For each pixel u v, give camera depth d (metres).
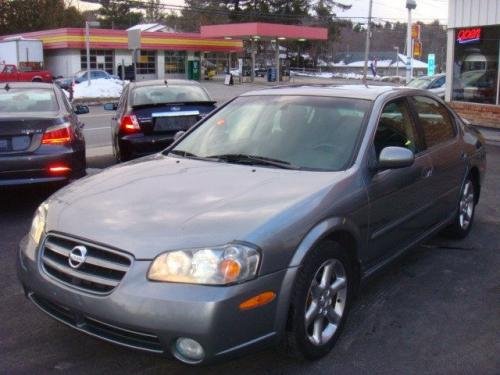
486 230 6.41
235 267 3.07
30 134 6.76
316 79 62.28
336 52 101.25
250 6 75.94
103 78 38.19
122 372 3.52
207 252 3.08
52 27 66.38
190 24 84.19
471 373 3.54
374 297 4.62
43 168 6.77
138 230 3.25
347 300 3.88
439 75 19.61
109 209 3.53
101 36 47.94
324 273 3.62
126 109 9.43
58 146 6.86
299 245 3.35
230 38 51.03
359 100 4.61
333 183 3.81
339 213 3.67
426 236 5.15
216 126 4.92
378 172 4.19
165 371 3.53
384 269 4.49
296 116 4.60
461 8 15.69
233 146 4.57
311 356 3.58
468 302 4.55
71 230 3.40
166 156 4.72
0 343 3.87
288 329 3.39
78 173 7.16
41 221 3.72
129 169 4.35
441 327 4.13
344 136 4.29
